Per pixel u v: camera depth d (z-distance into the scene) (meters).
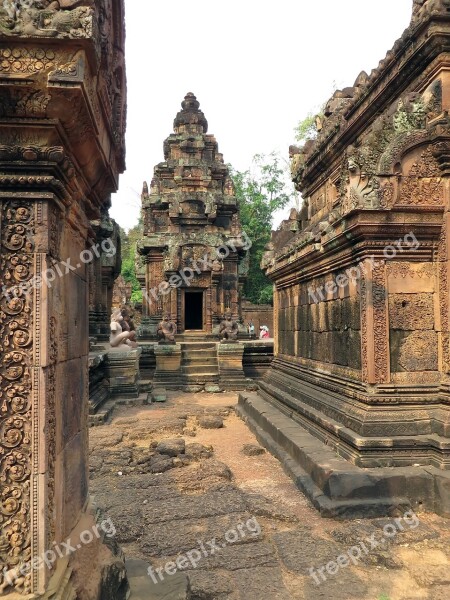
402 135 5.34
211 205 18.75
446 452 4.83
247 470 6.13
